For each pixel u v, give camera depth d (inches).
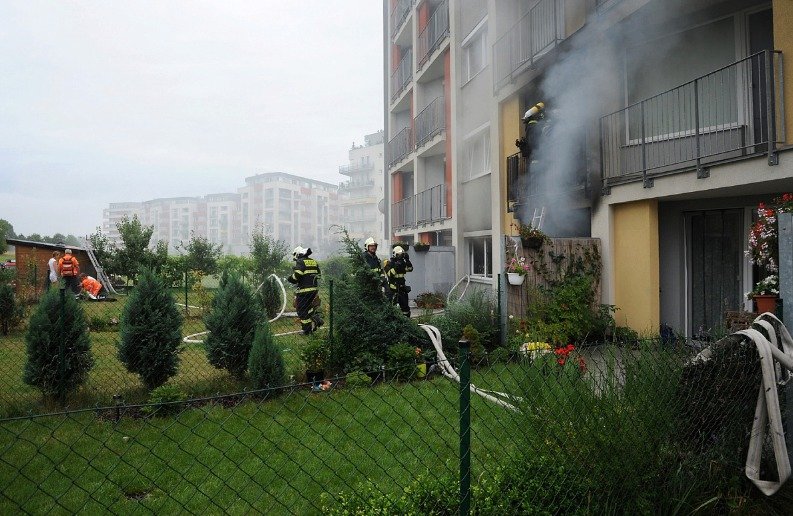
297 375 275.0
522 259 346.9
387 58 1059.9
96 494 140.5
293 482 142.0
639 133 362.0
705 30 326.6
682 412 131.3
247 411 207.5
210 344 274.1
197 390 251.1
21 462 160.1
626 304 354.0
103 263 789.2
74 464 158.7
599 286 367.6
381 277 298.5
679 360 134.9
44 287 674.2
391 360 270.4
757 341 130.3
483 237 596.1
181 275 733.9
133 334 253.0
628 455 118.2
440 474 133.4
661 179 309.3
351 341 281.1
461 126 637.9
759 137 295.3
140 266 264.2
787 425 139.6
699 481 127.3
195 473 150.0
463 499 98.1
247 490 139.6
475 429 162.6
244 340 272.5
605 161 372.8
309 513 126.2
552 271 357.4
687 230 342.6
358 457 153.9
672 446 127.6
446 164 676.7
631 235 350.3
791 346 136.6
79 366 242.8
